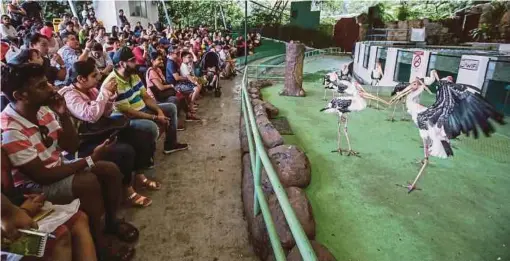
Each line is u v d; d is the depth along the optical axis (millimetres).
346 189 2938
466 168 3406
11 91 1674
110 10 16609
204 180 3357
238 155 4051
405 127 4871
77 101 2555
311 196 2805
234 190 3152
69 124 2248
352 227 2383
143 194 3043
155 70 4891
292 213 1341
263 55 17297
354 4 31969
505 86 5500
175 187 3199
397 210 2609
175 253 2256
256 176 2234
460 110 2373
